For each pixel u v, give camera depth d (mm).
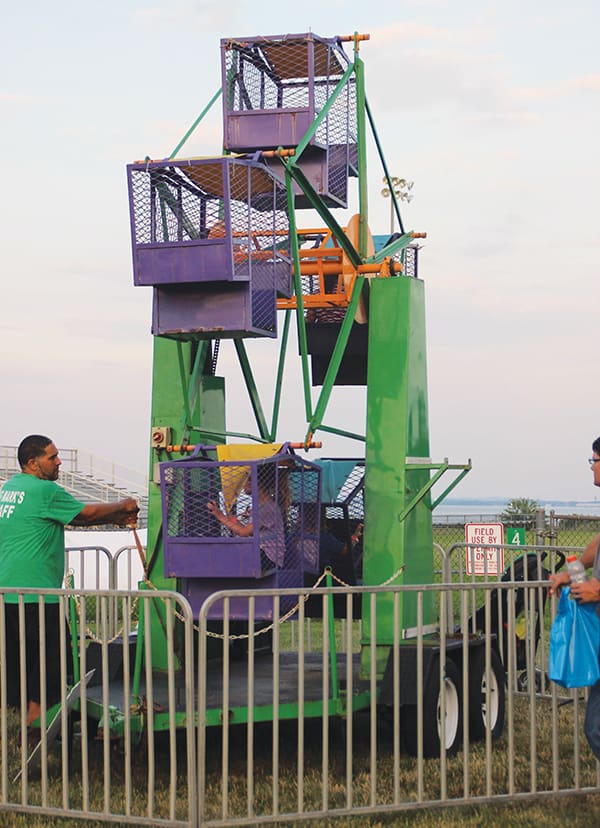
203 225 8164
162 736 8734
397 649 6656
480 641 8578
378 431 8844
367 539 8742
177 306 8102
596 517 14516
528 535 17359
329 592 6496
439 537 22078
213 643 9320
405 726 8031
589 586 6207
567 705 10047
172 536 7621
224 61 9633
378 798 6836
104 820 6336
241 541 7484
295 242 8617
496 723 8727
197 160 7809
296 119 9562
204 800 6262
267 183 8352
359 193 9688
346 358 10391
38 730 7602
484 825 6379
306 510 8367
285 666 9172
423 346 9250
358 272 9328
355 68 9812
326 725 6340
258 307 8242
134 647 8867
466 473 8922
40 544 7586
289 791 7094
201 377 9328
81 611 6812
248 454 8000
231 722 7164
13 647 7570
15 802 6727
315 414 8562
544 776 7387
